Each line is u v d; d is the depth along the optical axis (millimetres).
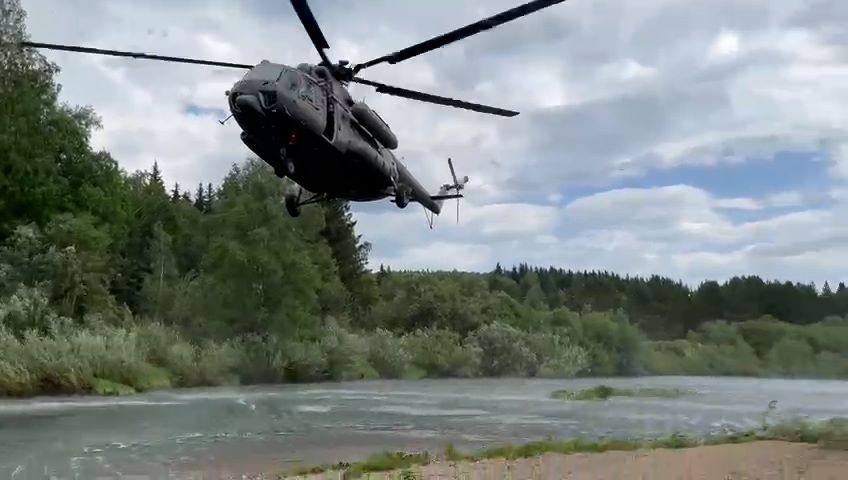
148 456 18422
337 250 100500
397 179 20688
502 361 76812
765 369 96250
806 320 105062
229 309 57094
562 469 14320
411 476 13492
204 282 59125
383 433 23891
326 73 17609
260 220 58375
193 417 28578
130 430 24172
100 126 69062
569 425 26844
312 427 25562
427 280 95000
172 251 82500
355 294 100250
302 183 18391
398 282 103812
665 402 39312
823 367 91312
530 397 42906
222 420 27609
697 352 101312
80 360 41219
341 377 61969
